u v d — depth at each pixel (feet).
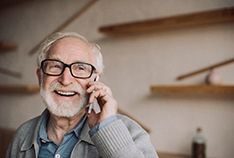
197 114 5.88
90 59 3.08
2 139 9.02
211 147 5.69
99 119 2.75
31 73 8.91
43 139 3.22
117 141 2.61
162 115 6.32
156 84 6.37
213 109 5.69
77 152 2.99
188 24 5.72
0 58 9.82
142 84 6.59
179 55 6.04
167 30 6.21
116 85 7.00
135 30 6.44
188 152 5.97
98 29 7.28
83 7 7.71
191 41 5.89
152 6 6.43
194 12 5.83
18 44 9.29
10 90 8.70
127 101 6.82
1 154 8.88
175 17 5.68
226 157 5.51
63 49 3.00
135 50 6.70
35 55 8.79
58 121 3.14
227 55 5.47
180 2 6.03
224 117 5.56
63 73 2.95
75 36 3.15
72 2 7.97
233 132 5.45
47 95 3.03
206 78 5.48
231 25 5.43
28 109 9.01
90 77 3.03
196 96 5.90
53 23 8.39
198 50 5.80
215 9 5.54
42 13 8.68
